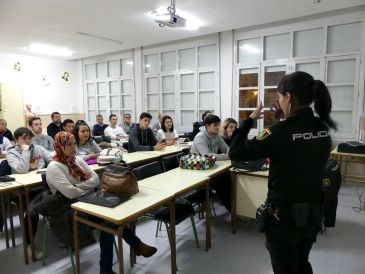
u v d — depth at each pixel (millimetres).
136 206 1763
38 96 7953
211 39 5887
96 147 3520
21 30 5289
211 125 3184
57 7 4113
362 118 4340
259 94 5422
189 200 2588
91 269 2205
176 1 3936
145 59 7086
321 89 1248
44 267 2250
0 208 2719
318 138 1225
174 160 3090
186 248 2518
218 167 2797
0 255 2434
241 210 2738
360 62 4402
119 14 4438
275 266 1297
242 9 4285
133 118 7527
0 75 7203
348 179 4375
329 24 4578
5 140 4363
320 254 2375
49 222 2164
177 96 6641
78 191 2137
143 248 2049
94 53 7633
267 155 1233
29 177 2523
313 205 1243
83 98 8766
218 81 5906
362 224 2969
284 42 5078
